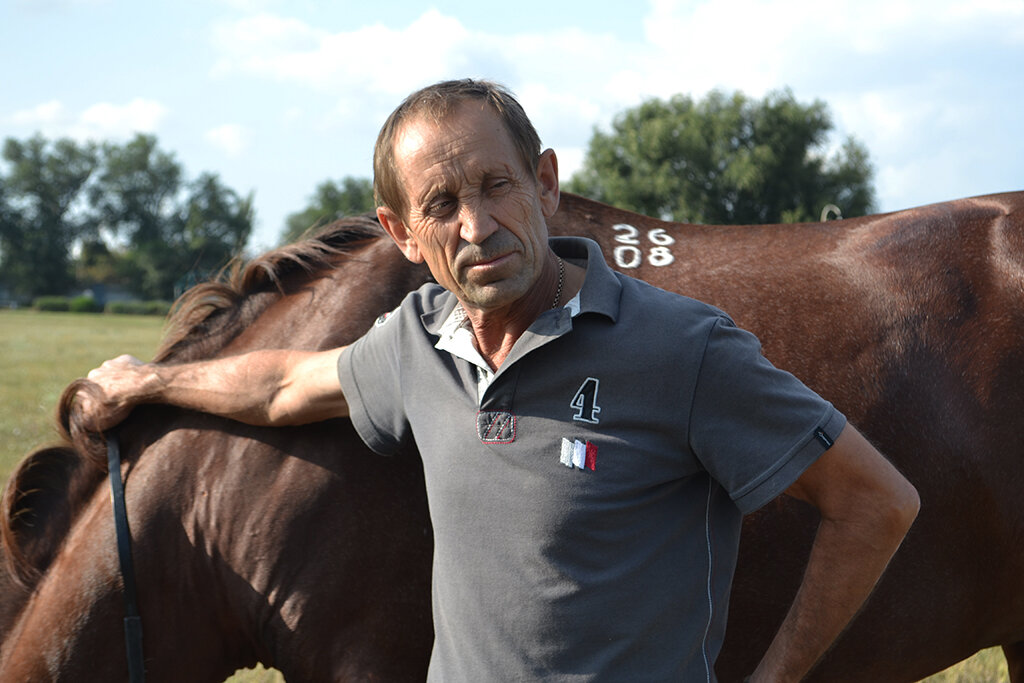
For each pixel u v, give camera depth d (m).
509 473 1.62
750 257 2.49
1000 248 2.39
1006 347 2.29
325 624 2.20
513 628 1.61
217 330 2.46
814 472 1.61
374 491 2.20
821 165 46.72
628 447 1.58
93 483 2.38
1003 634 2.41
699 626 1.62
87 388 2.32
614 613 1.58
